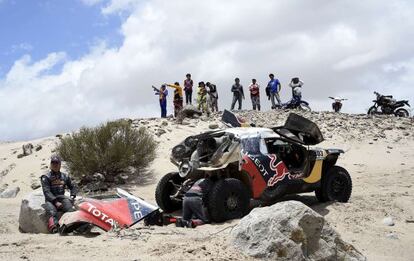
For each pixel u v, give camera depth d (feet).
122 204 28.12
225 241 22.61
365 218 32.55
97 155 49.55
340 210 34.04
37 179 53.16
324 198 36.37
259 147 33.76
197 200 30.66
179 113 68.69
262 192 33.14
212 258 20.24
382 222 31.91
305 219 21.67
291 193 34.86
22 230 30.76
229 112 38.42
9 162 60.95
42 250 21.42
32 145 63.82
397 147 61.21
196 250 21.04
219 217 30.30
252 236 21.45
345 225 30.94
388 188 42.73
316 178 35.70
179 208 36.40
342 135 64.59
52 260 19.52
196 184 31.19
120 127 52.49
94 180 50.57
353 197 38.63
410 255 26.27
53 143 64.34
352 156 58.39
